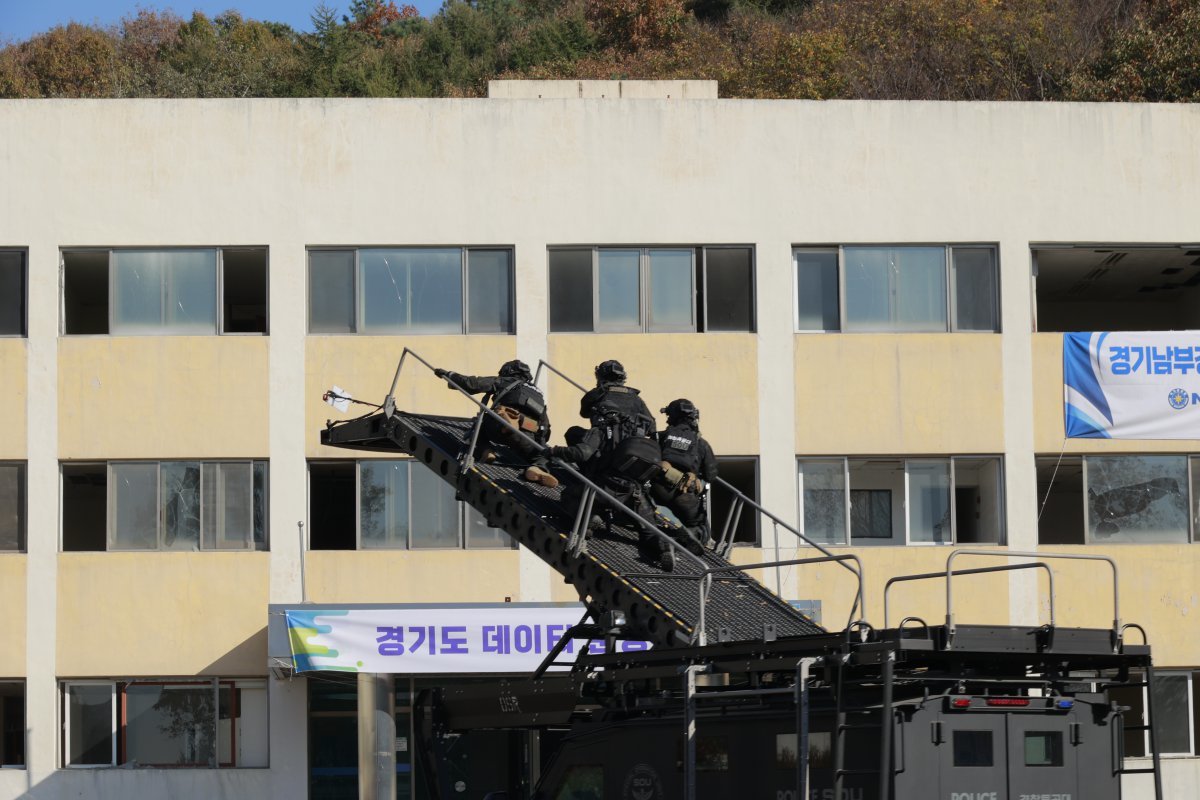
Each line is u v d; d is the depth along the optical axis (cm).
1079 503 2989
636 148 2747
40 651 2628
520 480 1420
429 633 2480
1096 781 1041
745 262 2753
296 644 2448
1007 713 1027
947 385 2731
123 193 2716
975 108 2781
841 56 5253
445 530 2667
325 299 2716
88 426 2677
